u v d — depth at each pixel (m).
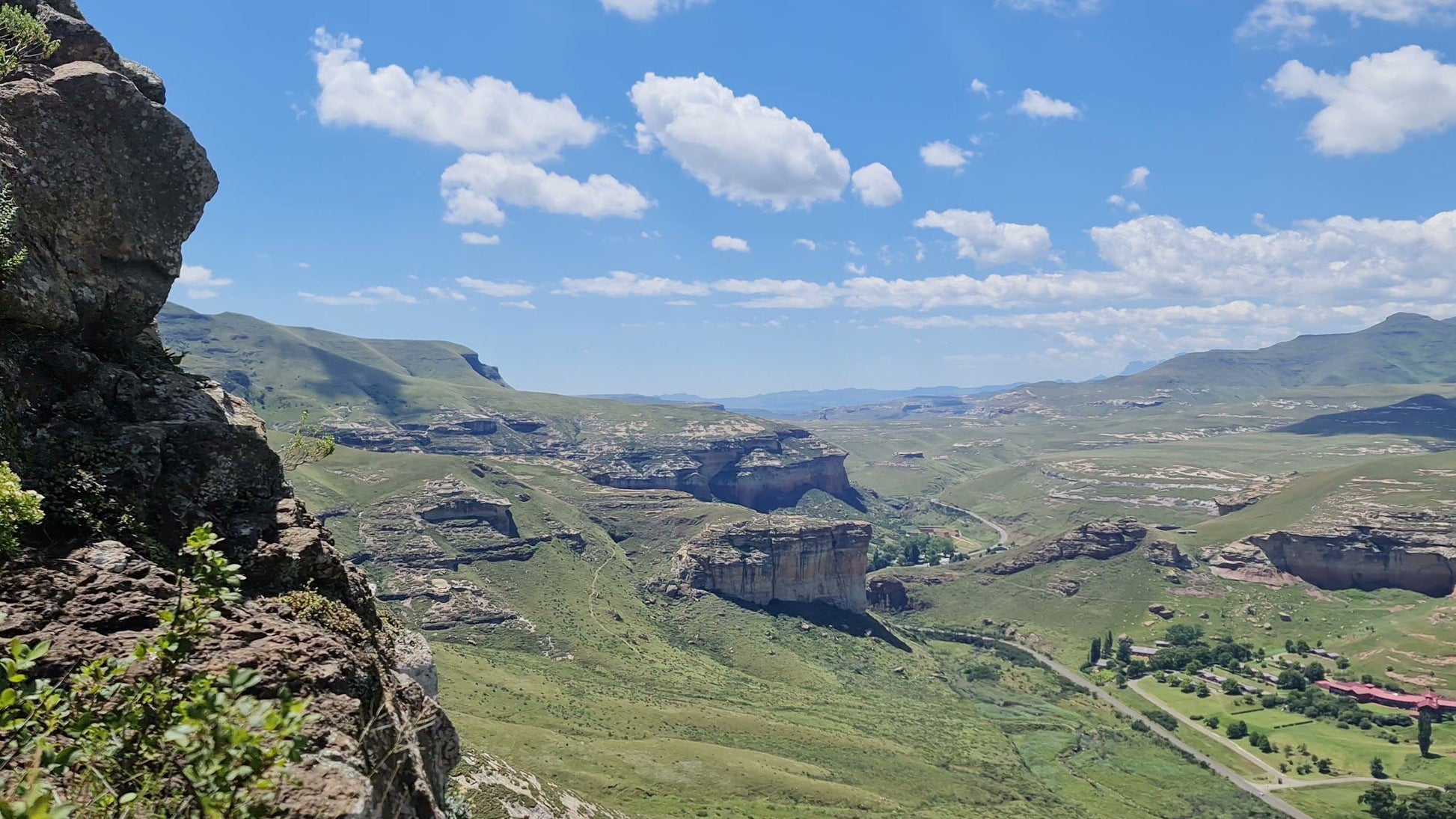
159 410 18.94
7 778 9.41
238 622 14.05
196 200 21.48
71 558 13.84
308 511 19.55
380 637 19.62
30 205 17.52
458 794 20.67
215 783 7.56
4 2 20.92
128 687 9.38
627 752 114.06
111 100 19.62
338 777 11.35
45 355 17.42
